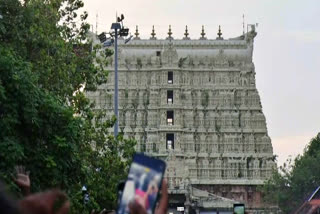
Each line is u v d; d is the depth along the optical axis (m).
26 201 10.60
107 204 74.75
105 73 77.62
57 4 72.62
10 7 58.78
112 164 76.94
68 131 47.62
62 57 67.25
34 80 47.28
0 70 44.06
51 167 45.81
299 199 176.12
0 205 9.55
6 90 44.12
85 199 65.69
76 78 70.56
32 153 45.38
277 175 187.50
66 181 47.69
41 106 46.69
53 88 65.81
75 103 71.19
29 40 60.06
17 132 44.94
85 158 70.75
